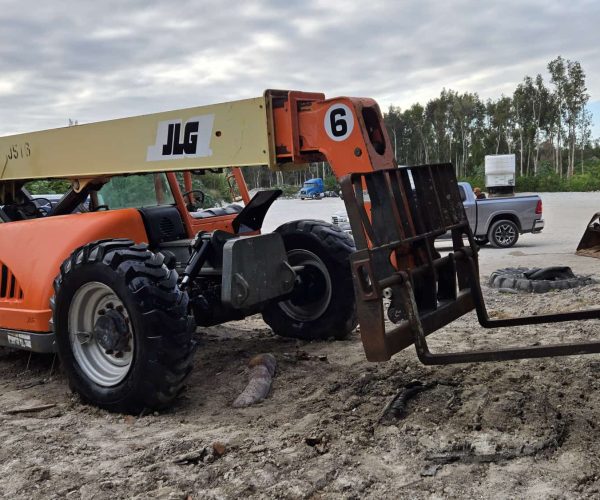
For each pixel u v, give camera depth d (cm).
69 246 484
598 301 701
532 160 7338
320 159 434
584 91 7100
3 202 617
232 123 439
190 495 311
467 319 671
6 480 334
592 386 411
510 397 396
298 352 538
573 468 315
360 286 354
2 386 507
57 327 455
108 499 311
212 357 549
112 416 429
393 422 381
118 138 498
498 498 293
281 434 378
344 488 309
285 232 581
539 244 1553
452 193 453
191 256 505
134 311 405
